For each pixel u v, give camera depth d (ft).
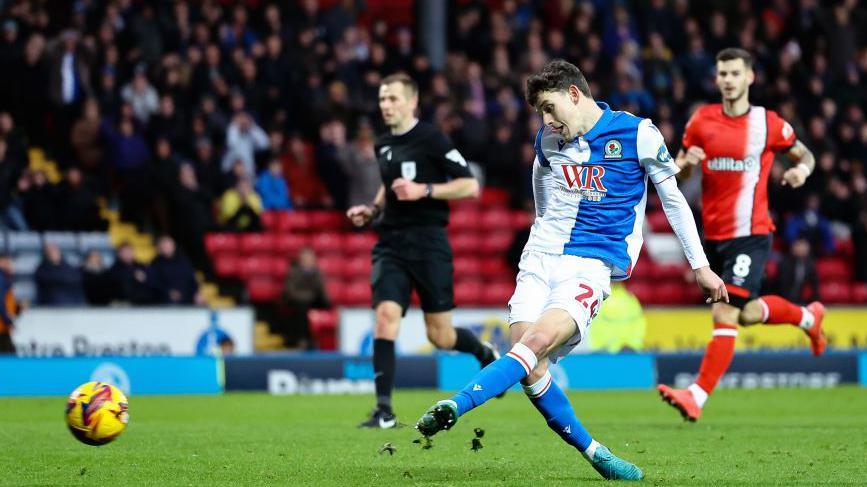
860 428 107.86
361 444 89.86
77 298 199.62
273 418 124.57
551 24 285.02
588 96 69.41
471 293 242.78
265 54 245.86
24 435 96.73
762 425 112.27
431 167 109.29
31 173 219.20
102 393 73.36
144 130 230.07
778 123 111.55
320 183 252.83
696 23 292.40
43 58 224.53
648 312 213.66
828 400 156.56
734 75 110.22
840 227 260.21
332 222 245.45
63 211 218.79
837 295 247.50
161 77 234.99
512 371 63.26
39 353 188.55
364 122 234.79
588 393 176.24
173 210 220.84
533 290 69.67
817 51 280.10
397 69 255.70
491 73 257.75
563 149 69.97
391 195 109.60
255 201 230.68
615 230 69.41
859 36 288.71
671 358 193.98
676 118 260.62
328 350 217.77
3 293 184.96
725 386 191.21
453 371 187.11
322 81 249.34
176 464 75.92
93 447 86.79
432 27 272.31
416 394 170.81
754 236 111.65
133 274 200.54
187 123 231.50
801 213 242.58
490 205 260.83
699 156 108.47
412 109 110.01
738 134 111.14
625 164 69.10
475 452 83.87
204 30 241.55
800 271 221.05
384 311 108.06
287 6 254.06
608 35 274.36
